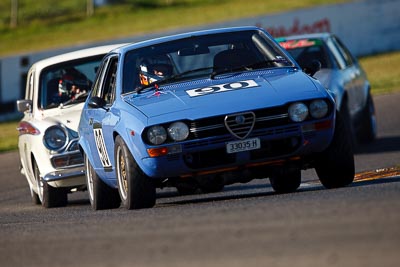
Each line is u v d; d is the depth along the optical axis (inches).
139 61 1302.9
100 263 741.9
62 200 1690.5
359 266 613.0
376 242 681.0
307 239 727.1
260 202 1037.8
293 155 1167.6
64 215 1322.6
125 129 1183.6
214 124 1142.3
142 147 1152.8
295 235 748.6
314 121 1160.2
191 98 1187.3
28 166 1790.1
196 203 1232.2
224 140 1143.0
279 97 1160.8
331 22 4414.4
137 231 884.0
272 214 878.4
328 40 2148.1
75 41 5315.0
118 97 1274.6
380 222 756.6
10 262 816.9
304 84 1198.9
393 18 4547.2
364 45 4480.8
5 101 3767.2
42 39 5497.1
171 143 1144.2
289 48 2100.1
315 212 856.3
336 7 4424.2
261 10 5910.4
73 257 788.6
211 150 1149.1
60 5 6225.4
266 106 1146.7
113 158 1275.8
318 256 659.4
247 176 1186.6
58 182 1646.2
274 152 1159.0
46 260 796.0
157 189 1839.3
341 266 618.8
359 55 4466.0
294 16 4362.7
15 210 1699.1
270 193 1386.6
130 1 6279.5
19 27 5807.1
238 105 1150.3
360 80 2255.2
